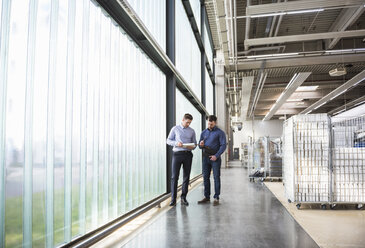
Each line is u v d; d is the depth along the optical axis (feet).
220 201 16.10
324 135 14.29
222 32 31.48
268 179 28.35
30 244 5.78
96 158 8.58
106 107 9.44
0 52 5.27
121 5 9.93
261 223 11.02
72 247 7.08
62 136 6.91
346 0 23.24
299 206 13.93
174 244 8.54
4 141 5.27
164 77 17.24
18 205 5.52
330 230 9.97
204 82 33.47
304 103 69.97
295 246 8.27
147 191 13.41
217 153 15.51
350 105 67.26
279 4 23.98
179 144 14.26
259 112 89.71
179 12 22.17
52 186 6.47
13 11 5.61
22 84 5.75
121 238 9.19
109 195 9.36
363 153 13.98
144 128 13.33
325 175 13.98
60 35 7.04
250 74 48.57
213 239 9.00
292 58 39.63
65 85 7.12
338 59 39.42
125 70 11.30
